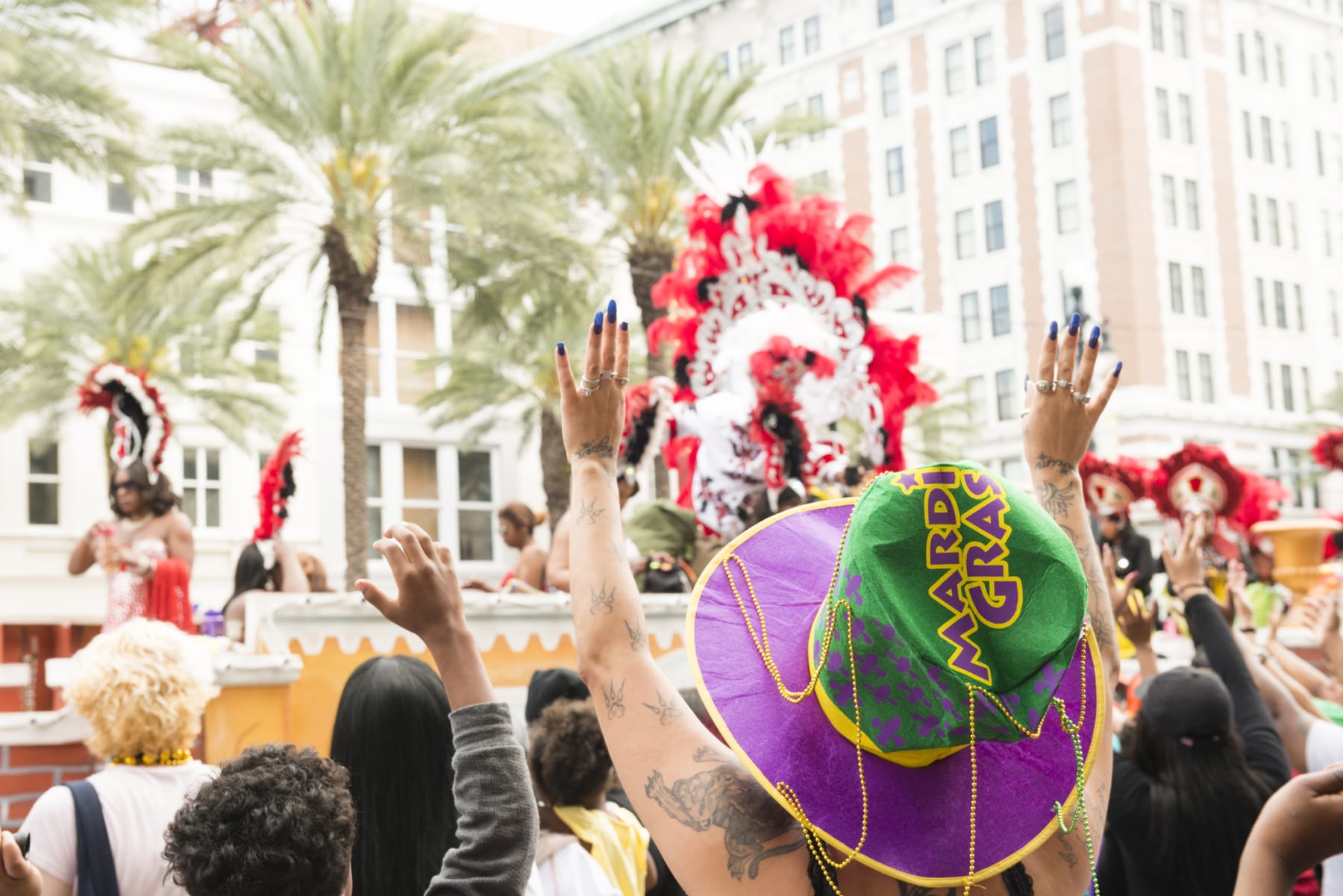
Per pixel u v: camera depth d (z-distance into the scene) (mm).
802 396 6066
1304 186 51500
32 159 17609
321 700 5293
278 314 24047
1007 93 48594
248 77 17234
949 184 50062
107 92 16953
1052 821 1580
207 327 21766
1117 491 7727
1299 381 50219
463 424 30797
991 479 1505
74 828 2492
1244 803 2875
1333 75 53281
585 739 3111
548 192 19734
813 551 1761
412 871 2379
